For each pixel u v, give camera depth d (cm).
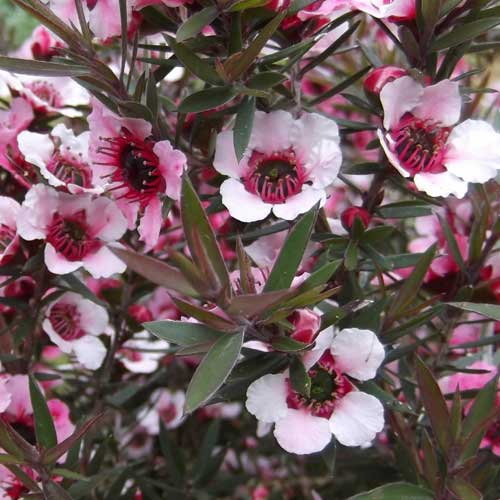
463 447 11
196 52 13
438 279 14
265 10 12
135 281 17
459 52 13
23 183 15
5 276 14
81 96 17
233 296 10
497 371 14
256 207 12
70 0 13
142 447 20
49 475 11
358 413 12
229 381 12
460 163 12
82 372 19
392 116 12
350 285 14
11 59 11
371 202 14
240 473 20
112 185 13
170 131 15
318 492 19
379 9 12
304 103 14
